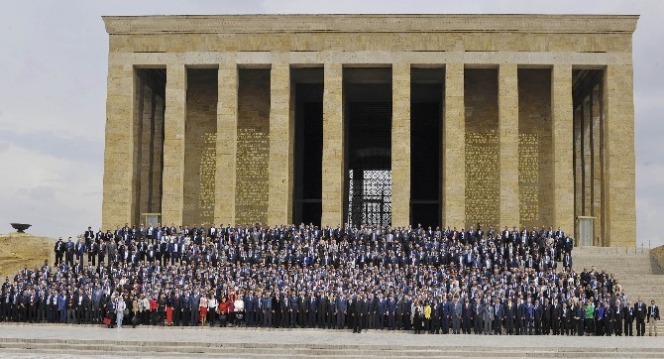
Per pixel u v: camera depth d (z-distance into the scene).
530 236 54.66
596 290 44.00
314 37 67.25
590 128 72.31
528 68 68.06
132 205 67.94
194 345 35.06
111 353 34.19
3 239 59.12
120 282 46.53
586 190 73.25
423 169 76.62
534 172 69.75
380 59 66.75
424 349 34.41
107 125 67.56
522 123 70.44
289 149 68.56
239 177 70.56
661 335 42.44
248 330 43.03
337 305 43.66
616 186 65.50
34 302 45.59
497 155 69.81
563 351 34.06
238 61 67.38
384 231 56.03
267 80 71.62
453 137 65.94
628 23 66.38
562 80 66.19
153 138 75.81
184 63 67.62
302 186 75.19
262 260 50.53
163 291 45.09
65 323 45.28
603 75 67.12
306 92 75.06
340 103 66.56
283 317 43.97
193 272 48.41
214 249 52.69
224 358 33.03
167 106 67.50
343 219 70.25
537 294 44.09
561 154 65.62
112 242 53.34
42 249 59.78
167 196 66.88
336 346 34.50
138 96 69.62
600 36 66.50
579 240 68.50
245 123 71.25
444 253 51.50
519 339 38.72
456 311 41.94
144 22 67.94
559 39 66.50
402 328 43.47
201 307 44.25
